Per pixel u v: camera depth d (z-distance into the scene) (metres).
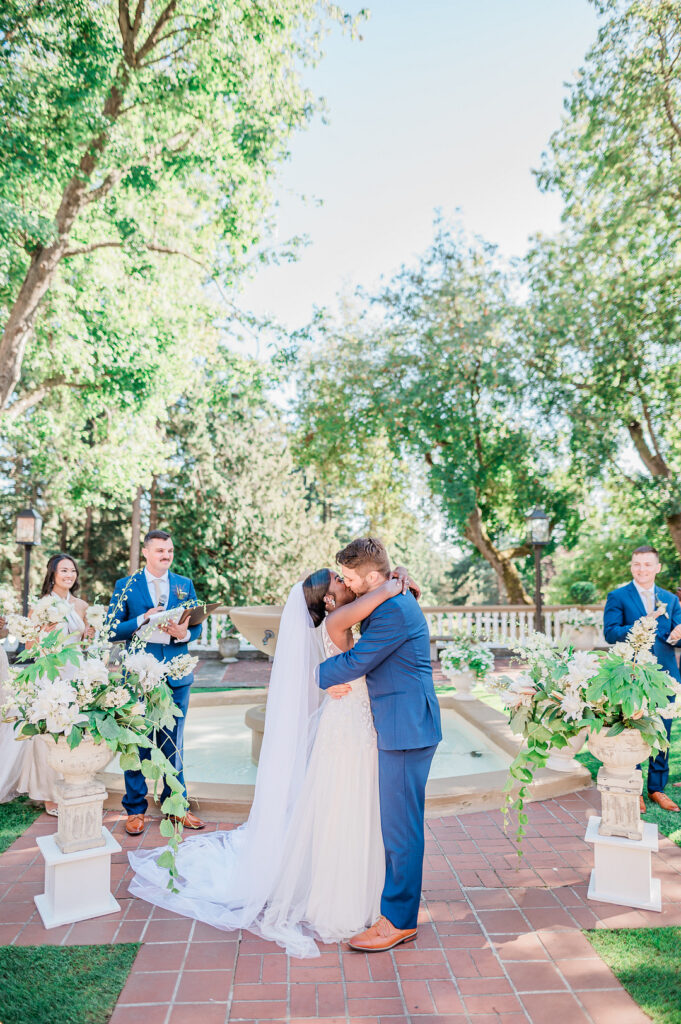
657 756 4.59
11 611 3.21
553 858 3.82
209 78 11.38
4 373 11.22
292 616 3.44
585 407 15.13
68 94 9.38
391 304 16.98
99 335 13.54
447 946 2.89
